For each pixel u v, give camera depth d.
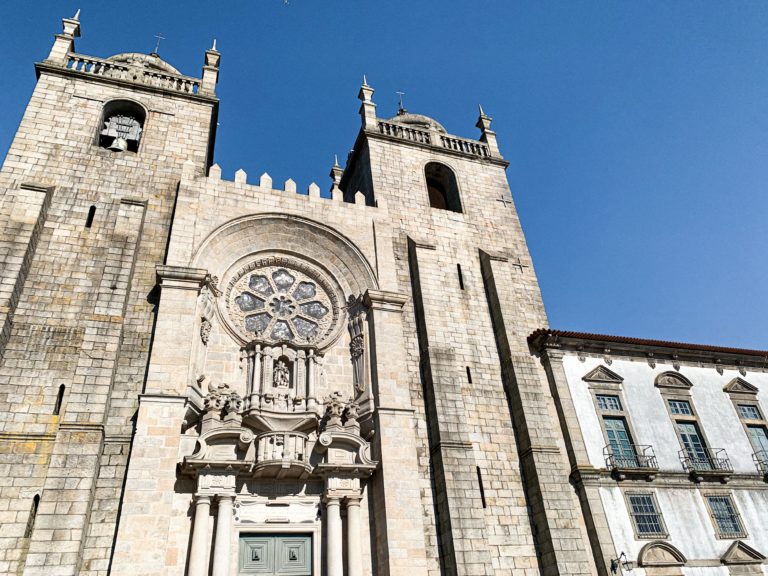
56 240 23.89
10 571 16.67
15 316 21.30
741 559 24.25
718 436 28.06
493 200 34.44
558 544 22.08
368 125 34.84
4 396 19.38
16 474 18.09
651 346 29.31
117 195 26.27
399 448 22.36
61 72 29.38
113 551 17.59
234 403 21.52
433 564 21.23
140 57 33.94
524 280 31.28
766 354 31.36
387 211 29.83
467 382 26.16
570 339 27.91
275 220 27.16
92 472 18.33
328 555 20.06
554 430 25.59
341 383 24.62
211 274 24.58
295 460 20.52
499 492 23.47
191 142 29.64
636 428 26.75
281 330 25.34
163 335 21.50
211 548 19.11
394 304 26.17
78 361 20.25
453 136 37.00
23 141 26.52
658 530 23.98
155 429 19.61
